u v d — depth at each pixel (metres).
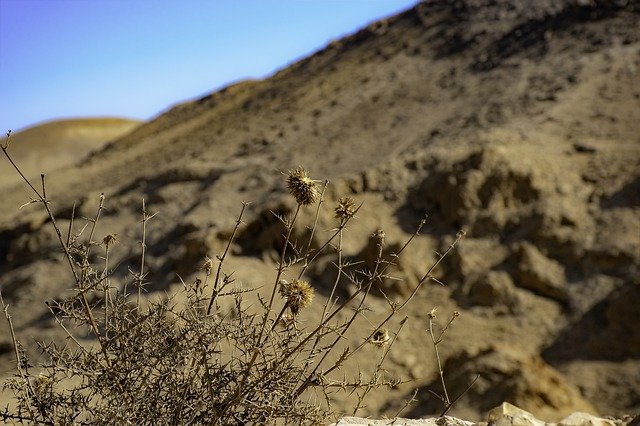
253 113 42.28
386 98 35.88
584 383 16.38
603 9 35.91
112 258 25.38
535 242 21.25
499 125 27.42
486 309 19.80
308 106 38.91
